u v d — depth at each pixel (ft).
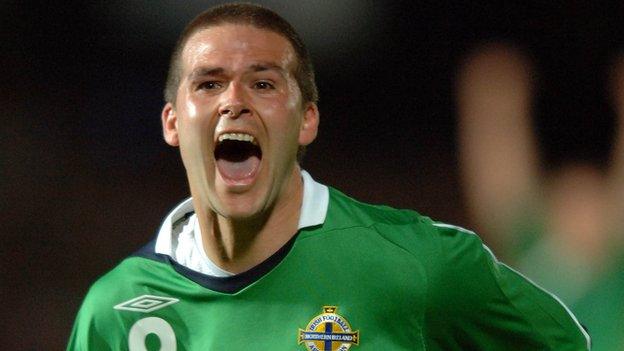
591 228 32.73
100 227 85.66
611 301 33.63
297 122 34.06
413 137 88.43
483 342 35.99
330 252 34.45
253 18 33.86
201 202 34.47
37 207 85.71
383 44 87.66
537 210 33.04
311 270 34.35
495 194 33.37
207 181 33.86
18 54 87.40
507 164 33.24
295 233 34.68
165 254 35.99
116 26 87.10
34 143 86.58
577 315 34.42
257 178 33.53
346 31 87.25
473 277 34.58
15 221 85.15
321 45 87.40
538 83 34.12
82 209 85.76
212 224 34.55
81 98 87.35
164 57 87.20
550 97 33.73
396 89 88.17
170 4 86.48
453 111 87.35
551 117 33.22
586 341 34.65
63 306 83.41
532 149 32.99
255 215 33.55
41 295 83.51
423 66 87.35
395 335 34.19
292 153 34.04
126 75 87.15
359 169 88.94
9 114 86.74
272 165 33.53
